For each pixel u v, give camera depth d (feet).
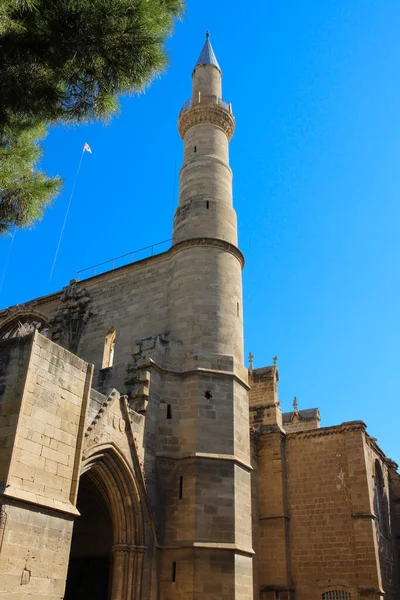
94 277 118.01
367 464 118.83
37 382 58.80
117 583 69.36
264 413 128.77
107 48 43.37
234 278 100.27
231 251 102.22
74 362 65.46
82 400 65.46
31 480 55.11
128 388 85.20
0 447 54.54
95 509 84.58
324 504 116.57
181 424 84.33
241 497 81.20
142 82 45.80
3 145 52.90
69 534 57.88
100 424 68.95
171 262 104.53
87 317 114.01
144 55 43.86
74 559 82.94
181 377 88.38
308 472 121.29
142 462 76.28
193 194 108.68
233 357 91.20
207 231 102.99
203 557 73.36
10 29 40.88
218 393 86.74
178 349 91.04
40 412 58.34
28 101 46.60
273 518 116.57
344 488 116.06
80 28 41.96
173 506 78.13
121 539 71.41
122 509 72.33
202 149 115.44
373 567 105.81
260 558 113.80
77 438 63.21
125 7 41.81
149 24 42.32
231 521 76.89
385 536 124.36
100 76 45.60
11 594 49.29
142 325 104.47
